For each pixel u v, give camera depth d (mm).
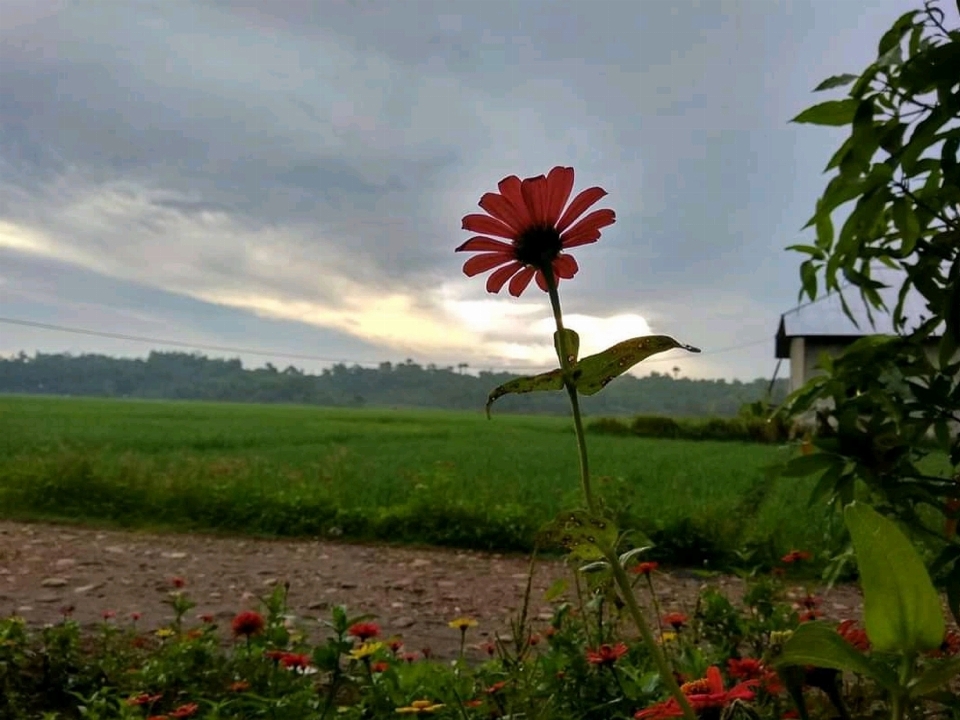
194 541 7562
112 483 8844
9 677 2789
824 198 1547
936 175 1523
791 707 1634
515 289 1044
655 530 6469
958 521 1415
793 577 5246
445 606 5227
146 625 4543
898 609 691
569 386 929
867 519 695
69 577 5867
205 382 136625
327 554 7082
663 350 909
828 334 17469
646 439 27281
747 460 15859
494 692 2043
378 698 2152
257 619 2730
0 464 10977
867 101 1459
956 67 1328
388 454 17672
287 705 2188
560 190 972
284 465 12828
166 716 2223
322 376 139250
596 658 1988
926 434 1532
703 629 2516
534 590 5688
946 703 829
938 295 1491
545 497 9070
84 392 136750
